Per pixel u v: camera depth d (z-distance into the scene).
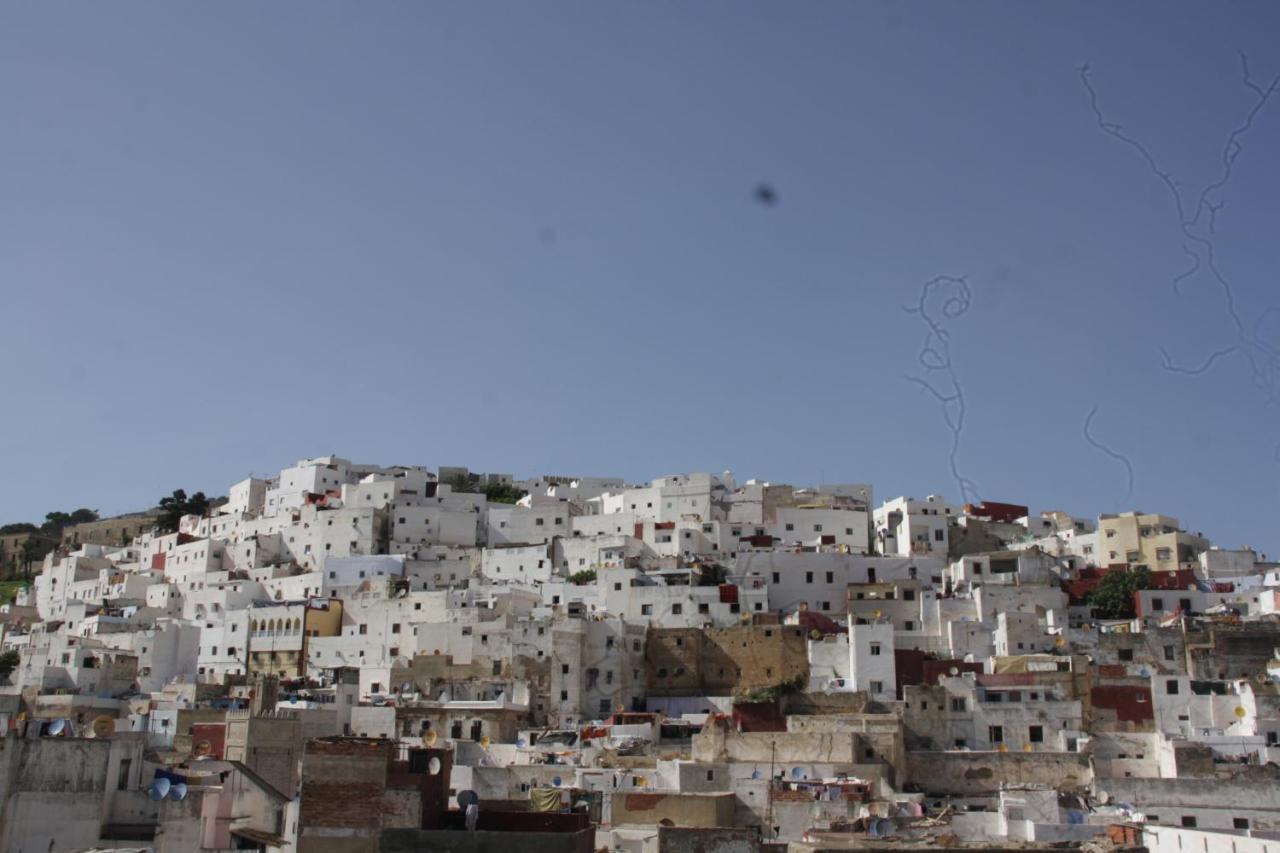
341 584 183.62
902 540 185.25
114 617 181.00
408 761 65.69
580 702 141.50
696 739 112.62
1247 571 173.88
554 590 168.12
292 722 81.94
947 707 119.94
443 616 157.25
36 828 61.12
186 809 63.44
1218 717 116.69
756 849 63.78
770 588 165.00
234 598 185.12
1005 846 71.44
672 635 148.38
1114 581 161.25
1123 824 82.75
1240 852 67.81
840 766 105.19
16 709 136.00
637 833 84.56
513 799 85.75
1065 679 119.69
